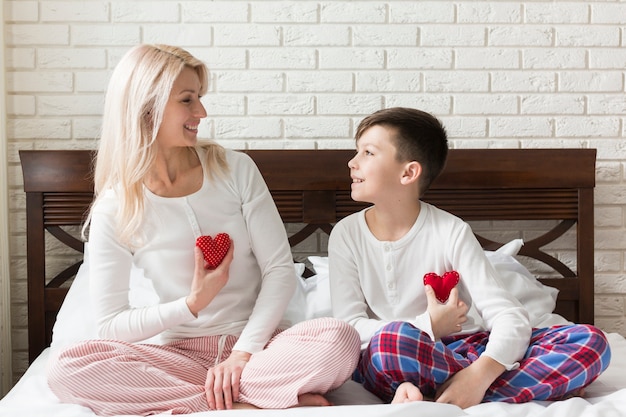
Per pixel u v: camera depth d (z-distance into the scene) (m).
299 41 2.66
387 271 1.90
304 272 2.62
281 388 1.56
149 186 1.80
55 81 2.61
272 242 1.83
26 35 2.60
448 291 1.80
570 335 1.68
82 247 2.57
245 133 2.67
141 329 1.70
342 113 2.68
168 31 2.63
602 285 2.75
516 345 1.65
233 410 1.44
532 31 2.71
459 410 1.46
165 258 1.78
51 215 2.55
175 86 1.73
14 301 2.64
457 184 2.60
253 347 1.69
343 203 2.59
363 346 1.83
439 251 1.88
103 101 2.62
